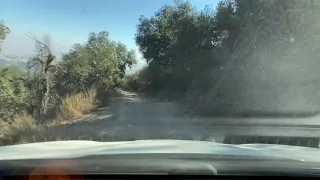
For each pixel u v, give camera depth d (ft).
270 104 33.35
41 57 49.47
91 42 77.10
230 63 39.42
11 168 9.27
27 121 38.99
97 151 10.83
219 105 38.55
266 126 29.48
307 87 31.91
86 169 9.23
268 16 35.78
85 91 60.80
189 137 27.89
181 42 58.59
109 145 12.79
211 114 38.06
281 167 9.51
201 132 29.48
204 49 53.78
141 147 11.76
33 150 11.68
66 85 60.08
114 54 82.23
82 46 69.31
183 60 62.59
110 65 76.02
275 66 33.73
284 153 11.03
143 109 51.85
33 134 32.60
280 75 33.35
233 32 42.42
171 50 66.64
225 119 34.60
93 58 71.46
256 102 34.53
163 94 77.15
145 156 10.00
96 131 33.94
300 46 32.58
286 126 28.94
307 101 31.83
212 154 10.28
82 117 46.83
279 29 34.19
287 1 34.01
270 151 11.36
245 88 36.11
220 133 28.43
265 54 34.71
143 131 32.55
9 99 40.83
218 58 44.98
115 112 49.93
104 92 70.13
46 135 32.27
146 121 39.34
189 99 52.60
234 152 10.77
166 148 11.51
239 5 40.60
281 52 33.76
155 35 84.74
